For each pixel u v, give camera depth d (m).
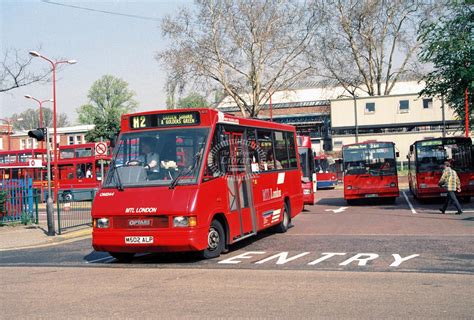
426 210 21.53
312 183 24.55
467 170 24.12
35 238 16.88
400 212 21.11
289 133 16.97
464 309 6.66
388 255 10.98
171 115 11.65
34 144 85.06
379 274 9.06
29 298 8.09
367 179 25.84
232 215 12.09
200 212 10.68
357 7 53.91
